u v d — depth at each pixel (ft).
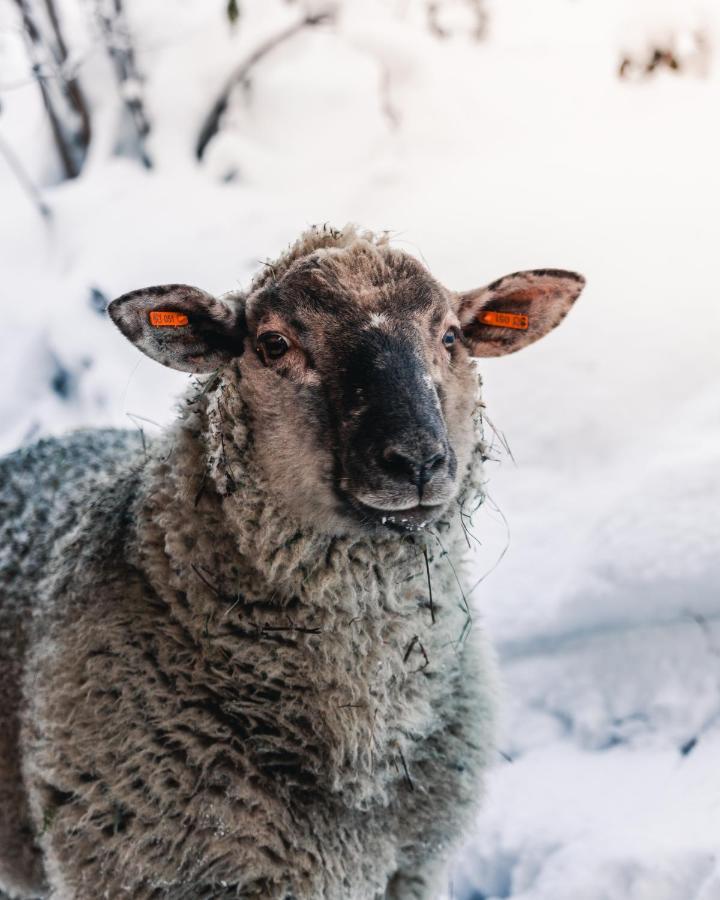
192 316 9.95
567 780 13.25
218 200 23.85
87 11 26.16
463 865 12.65
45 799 9.51
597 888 11.25
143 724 9.08
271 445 9.42
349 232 10.34
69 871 9.25
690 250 20.83
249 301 10.02
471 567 16.29
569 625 14.67
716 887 10.52
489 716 10.36
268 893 8.92
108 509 10.65
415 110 25.48
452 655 9.93
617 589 14.35
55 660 9.68
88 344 22.20
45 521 11.92
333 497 9.24
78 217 24.31
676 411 18.48
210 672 9.20
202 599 9.36
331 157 24.59
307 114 24.98
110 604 9.61
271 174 24.47
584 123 25.02
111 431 14.26
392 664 9.51
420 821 9.71
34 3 26.22
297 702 9.20
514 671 14.78
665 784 12.66
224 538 9.47
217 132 25.66
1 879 11.66
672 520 14.71
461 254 21.54
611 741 13.74
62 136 26.48
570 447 18.47
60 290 23.15
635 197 22.49
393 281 9.67
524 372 19.57
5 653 11.02
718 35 25.88
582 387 19.13
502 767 13.76
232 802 8.86
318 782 9.16
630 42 26.14
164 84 25.86
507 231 21.89
